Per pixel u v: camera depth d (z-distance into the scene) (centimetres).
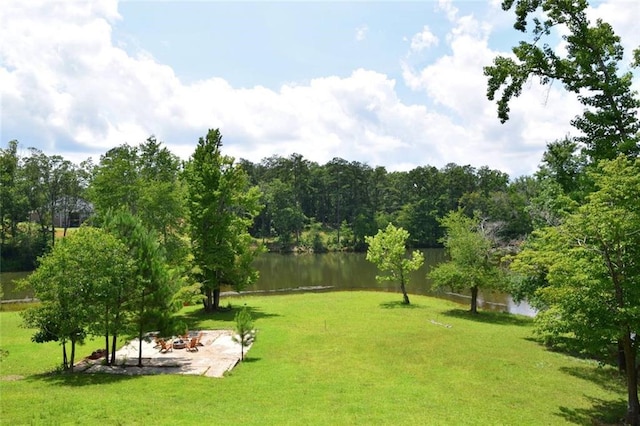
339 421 1184
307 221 10569
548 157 2317
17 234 6731
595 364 1966
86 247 1705
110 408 1184
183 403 1303
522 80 1747
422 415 1273
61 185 6844
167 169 4528
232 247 3241
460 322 2875
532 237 2609
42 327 1677
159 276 1834
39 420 1066
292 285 5047
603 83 1678
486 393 1539
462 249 3145
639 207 1259
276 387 1531
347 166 10600
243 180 3334
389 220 10169
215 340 2309
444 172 11188
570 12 1675
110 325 1759
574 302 1323
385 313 3142
